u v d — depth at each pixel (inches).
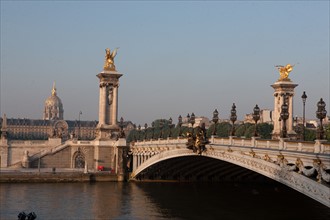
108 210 3841.0
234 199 4170.8
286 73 5679.1
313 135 5068.9
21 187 4955.7
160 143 4872.0
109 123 6348.4
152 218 3523.6
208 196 4451.3
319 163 2116.1
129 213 3715.6
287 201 3961.6
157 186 5167.3
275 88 5689.0
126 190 4896.7
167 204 4074.8
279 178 2475.4
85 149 6240.2
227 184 4953.3
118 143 5876.0
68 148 6284.5
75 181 5487.2
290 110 5585.6
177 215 3587.6
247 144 3019.2
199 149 3732.8
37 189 4845.0
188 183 5383.9
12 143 6875.0
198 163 4677.7
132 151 5807.1
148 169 5487.2
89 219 3511.3
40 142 7007.9
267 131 6855.3
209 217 3454.7
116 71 6412.4
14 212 3678.6
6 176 5260.8
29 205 3983.8
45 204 4045.3
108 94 6368.1
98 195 4562.0
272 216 3289.9
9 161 6835.6
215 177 5073.8
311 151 2284.7
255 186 4771.2
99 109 6417.3
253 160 2849.4
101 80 6392.7
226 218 3371.1
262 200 4025.6
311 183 2161.7
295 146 2426.2
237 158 3110.2
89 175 5551.2
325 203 2050.9
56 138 7022.6
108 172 5797.2
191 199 4315.9
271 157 2657.5
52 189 4877.0
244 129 7121.1
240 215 3440.0
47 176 5393.7
